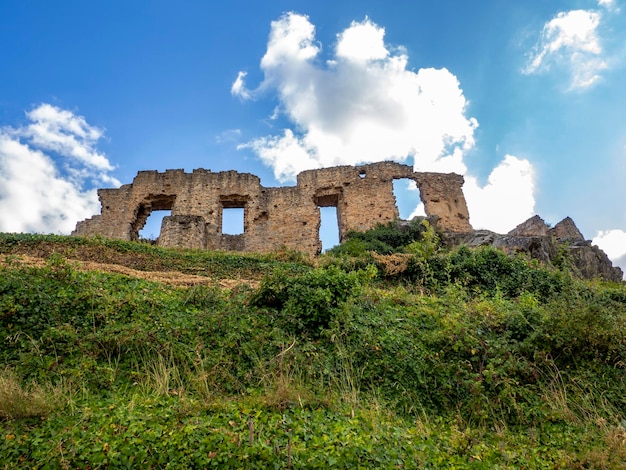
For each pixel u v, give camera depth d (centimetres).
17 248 1529
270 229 3061
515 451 546
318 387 658
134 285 975
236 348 732
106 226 3025
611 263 2420
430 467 477
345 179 3241
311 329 830
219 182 3145
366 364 740
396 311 959
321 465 444
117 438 468
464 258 1558
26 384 590
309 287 893
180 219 2278
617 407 671
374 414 595
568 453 543
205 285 1006
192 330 765
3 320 704
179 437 471
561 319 803
